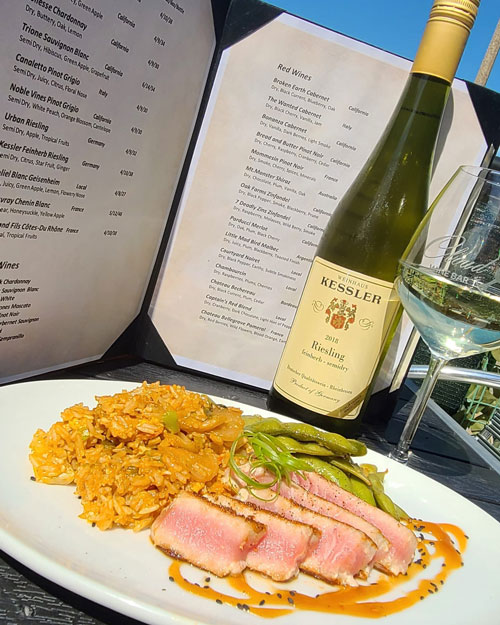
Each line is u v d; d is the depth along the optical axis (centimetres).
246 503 66
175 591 52
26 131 65
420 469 98
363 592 60
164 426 68
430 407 136
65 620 48
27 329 78
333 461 79
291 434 79
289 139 97
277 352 105
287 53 94
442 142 99
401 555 65
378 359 92
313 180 98
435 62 85
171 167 93
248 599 54
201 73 91
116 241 87
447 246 86
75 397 77
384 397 110
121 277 92
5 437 65
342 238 96
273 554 60
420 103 95
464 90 97
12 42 60
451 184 88
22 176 67
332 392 91
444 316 80
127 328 102
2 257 69
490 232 83
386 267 96
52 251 75
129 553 56
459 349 87
